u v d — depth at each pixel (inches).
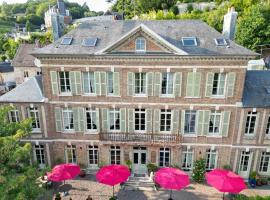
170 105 901.8
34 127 973.8
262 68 1325.0
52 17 1008.9
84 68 882.8
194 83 868.6
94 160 1009.5
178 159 962.7
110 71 881.5
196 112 908.6
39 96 938.1
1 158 557.6
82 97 919.7
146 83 882.8
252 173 925.2
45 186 869.2
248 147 918.4
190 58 835.4
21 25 6122.1
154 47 840.9
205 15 2519.7
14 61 2074.3
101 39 915.4
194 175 930.1
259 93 895.7
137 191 887.1
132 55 836.6
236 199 760.3
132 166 991.6
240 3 2529.5
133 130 948.6
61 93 922.7
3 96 944.9
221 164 961.5
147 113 919.7
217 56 820.6
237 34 2054.6
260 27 1945.1
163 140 928.3
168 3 3171.8
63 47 890.7
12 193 542.6
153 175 925.8
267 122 887.7
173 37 895.1
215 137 925.8
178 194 868.0
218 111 903.7
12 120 964.6
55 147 993.5
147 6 3169.3
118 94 904.9
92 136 967.0
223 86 877.2
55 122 960.9
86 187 908.0
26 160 781.9
